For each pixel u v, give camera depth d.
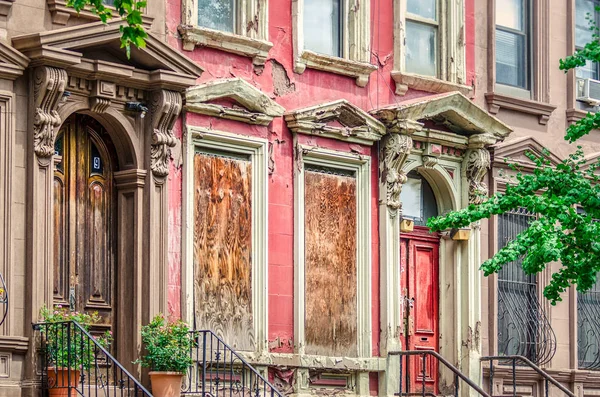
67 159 20.88
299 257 23.25
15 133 19.78
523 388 26.80
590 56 21.05
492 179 26.41
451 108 25.17
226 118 22.36
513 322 26.83
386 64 25.11
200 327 21.88
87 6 20.53
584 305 28.33
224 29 22.95
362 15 24.73
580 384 27.66
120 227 21.30
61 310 19.97
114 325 21.20
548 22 28.03
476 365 25.62
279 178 23.19
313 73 23.97
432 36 26.25
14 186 19.72
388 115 24.44
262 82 23.14
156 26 21.61
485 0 27.05
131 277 21.16
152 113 21.19
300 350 23.09
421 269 25.75
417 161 25.23
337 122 24.02
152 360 20.75
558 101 28.16
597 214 20.59
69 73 20.25
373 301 24.41
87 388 20.27
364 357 24.11
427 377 25.53
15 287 19.61
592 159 28.25
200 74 21.48
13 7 19.86
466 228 25.72
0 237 19.52
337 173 24.19
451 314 25.84
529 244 20.16
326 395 23.52
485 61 26.91
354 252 24.33
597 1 29.17
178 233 21.62
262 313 22.67
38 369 19.53
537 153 27.41
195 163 22.05
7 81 19.70
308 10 24.31
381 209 24.59
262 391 22.45
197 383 21.52
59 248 20.64
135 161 21.17
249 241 22.75
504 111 27.11
